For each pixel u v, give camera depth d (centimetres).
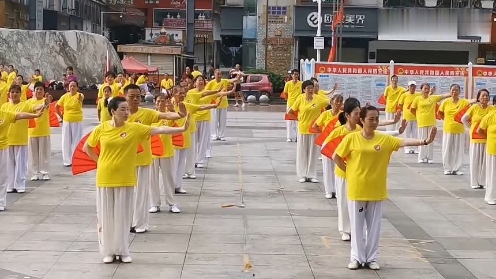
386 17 3941
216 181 1370
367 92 2402
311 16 4012
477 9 3909
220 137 2047
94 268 787
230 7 4428
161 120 1016
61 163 1571
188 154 1373
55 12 4712
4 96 1784
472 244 927
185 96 1310
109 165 790
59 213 1070
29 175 1361
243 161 1641
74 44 3572
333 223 1028
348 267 804
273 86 3966
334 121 1057
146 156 934
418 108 1673
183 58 4922
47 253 845
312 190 1288
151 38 6066
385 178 788
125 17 6044
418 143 779
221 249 876
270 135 2206
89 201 1162
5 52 3338
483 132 1214
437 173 1543
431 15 3928
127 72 4138
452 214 1116
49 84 3206
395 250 890
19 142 1216
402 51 4088
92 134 802
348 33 3956
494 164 1190
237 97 3500
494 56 4034
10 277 748
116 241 802
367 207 796
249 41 4266
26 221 1014
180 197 1206
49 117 1377
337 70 2398
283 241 921
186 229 977
